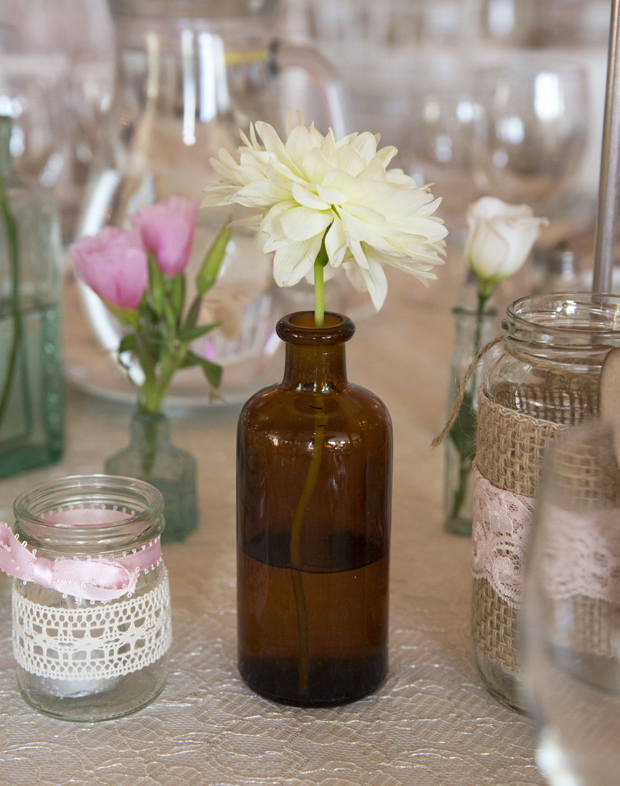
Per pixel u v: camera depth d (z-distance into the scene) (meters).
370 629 0.42
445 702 0.43
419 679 0.45
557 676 0.30
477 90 1.05
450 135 1.07
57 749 0.40
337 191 0.36
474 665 0.46
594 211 1.15
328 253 0.36
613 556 0.30
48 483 0.44
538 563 0.31
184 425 0.76
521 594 0.40
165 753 0.39
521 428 0.39
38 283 0.66
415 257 0.38
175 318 0.57
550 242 0.96
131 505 0.44
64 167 1.13
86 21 1.19
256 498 0.41
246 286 0.69
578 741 0.30
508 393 0.40
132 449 0.57
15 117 0.99
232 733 0.41
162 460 0.57
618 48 0.45
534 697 0.31
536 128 0.98
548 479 0.32
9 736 0.41
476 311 0.59
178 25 0.66
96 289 0.55
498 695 0.43
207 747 0.40
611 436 0.31
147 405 0.58
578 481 0.31
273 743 0.40
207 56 0.67
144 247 0.55
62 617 0.40
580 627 0.30
